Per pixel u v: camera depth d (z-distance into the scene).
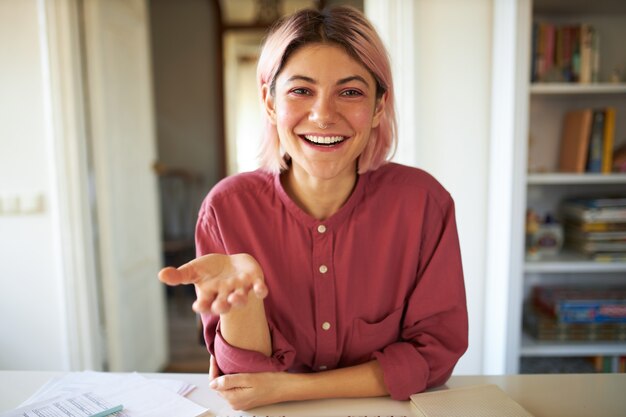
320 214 0.90
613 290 1.87
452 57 1.92
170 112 4.19
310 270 0.87
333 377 0.82
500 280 1.78
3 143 2.00
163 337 2.73
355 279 0.87
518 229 1.68
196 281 0.67
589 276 1.99
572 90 1.65
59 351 2.09
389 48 1.89
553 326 1.79
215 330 0.87
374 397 0.82
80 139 2.00
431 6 1.90
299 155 0.79
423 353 0.85
